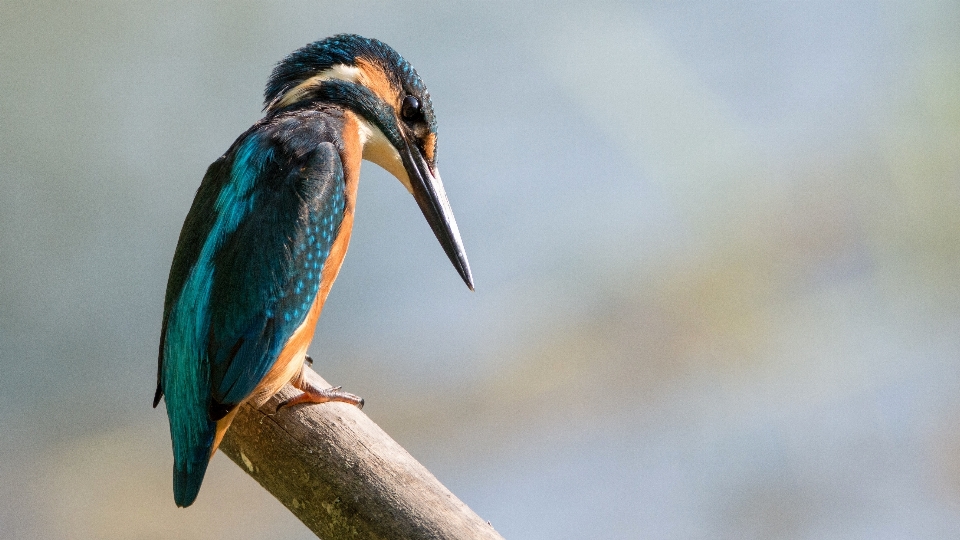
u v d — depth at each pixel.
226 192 3.26
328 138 3.27
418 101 3.30
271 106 3.29
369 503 3.21
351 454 3.22
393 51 3.30
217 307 3.24
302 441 3.22
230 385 3.23
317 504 3.22
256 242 3.25
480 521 3.21
